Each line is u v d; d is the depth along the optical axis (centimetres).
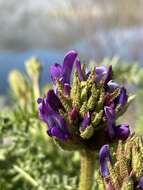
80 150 18
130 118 32
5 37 111
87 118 17
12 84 33
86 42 110
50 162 30
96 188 23
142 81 34
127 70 34
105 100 17
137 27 109
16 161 29
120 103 17
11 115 28
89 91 17
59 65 17
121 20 110
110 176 15
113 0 110
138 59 107
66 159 31
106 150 15
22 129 28
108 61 34
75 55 17
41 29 113
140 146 15
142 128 31
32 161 29
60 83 17
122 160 15
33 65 32
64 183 26
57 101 17
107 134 17
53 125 17
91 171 18
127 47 108
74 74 17
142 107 32
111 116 16
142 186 14
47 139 29
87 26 111
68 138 17
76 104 17
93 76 17
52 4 115
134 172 15
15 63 96
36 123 29
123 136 17
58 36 111
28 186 28
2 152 28
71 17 112
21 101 32
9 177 28
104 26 110
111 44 109
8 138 29
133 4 109
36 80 32
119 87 17
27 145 29
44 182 27
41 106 17
